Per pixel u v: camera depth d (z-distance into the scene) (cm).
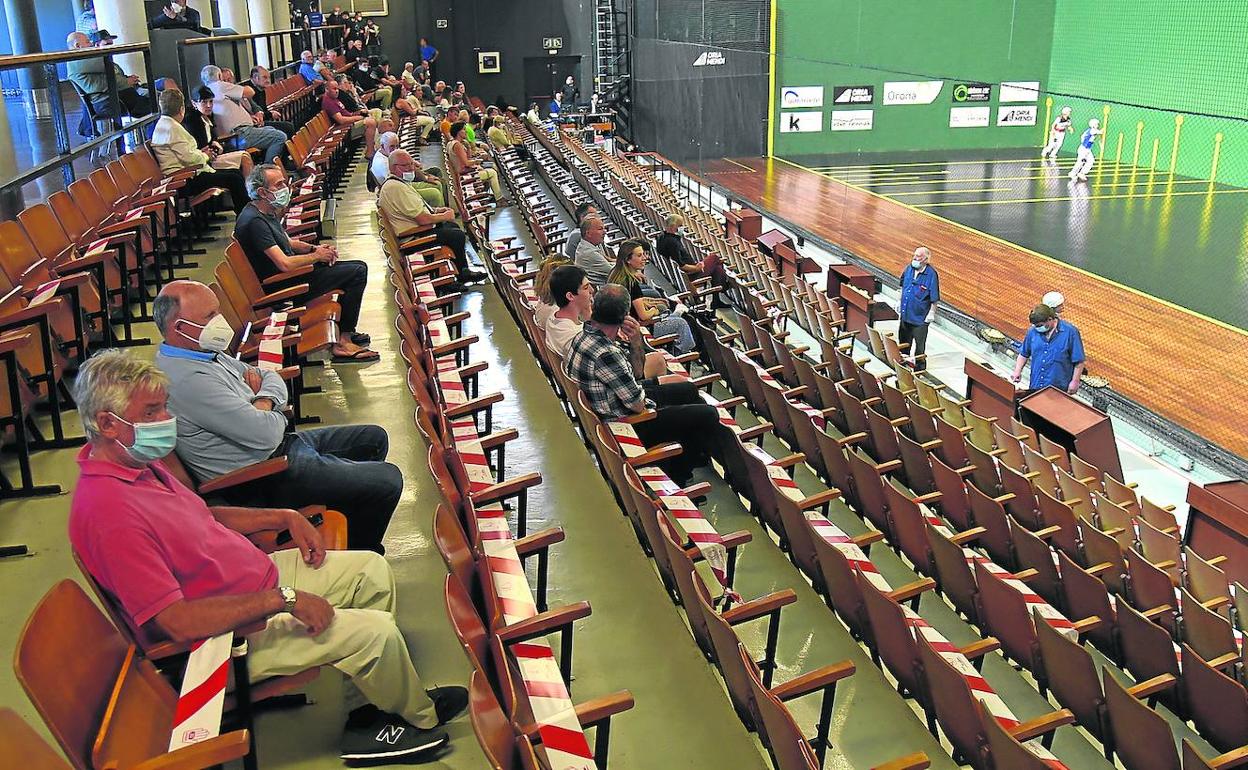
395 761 318
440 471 352
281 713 341
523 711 290
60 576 408
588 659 391
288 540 375
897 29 1850
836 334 1081
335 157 1307
